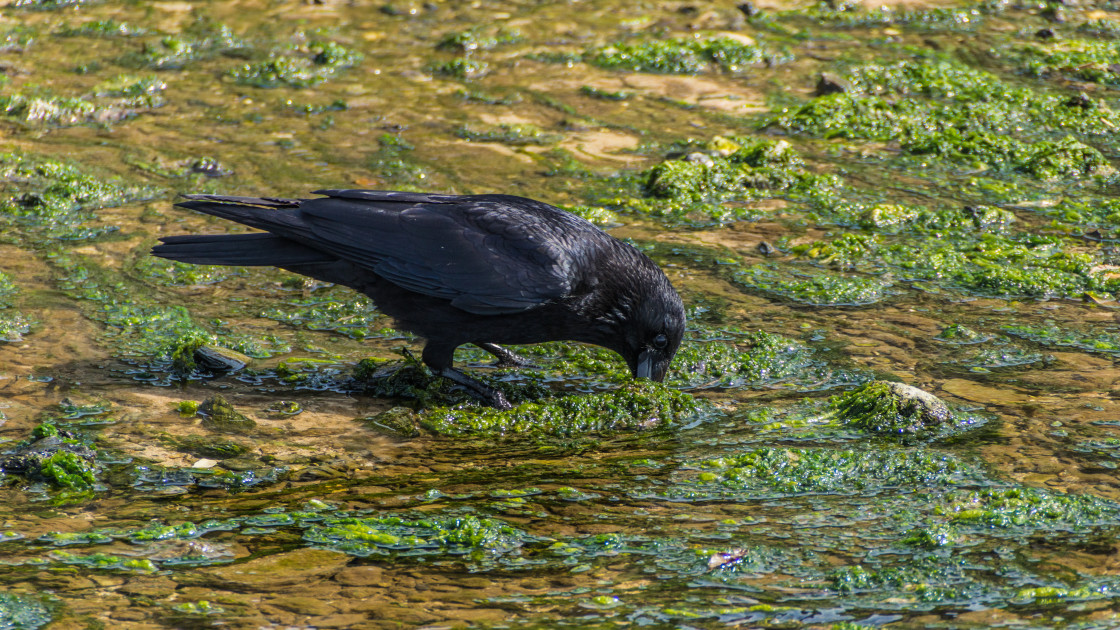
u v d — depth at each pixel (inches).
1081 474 322.3
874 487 322.3
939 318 449.7
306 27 846.5
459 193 572.4
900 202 573.3
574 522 303.4
